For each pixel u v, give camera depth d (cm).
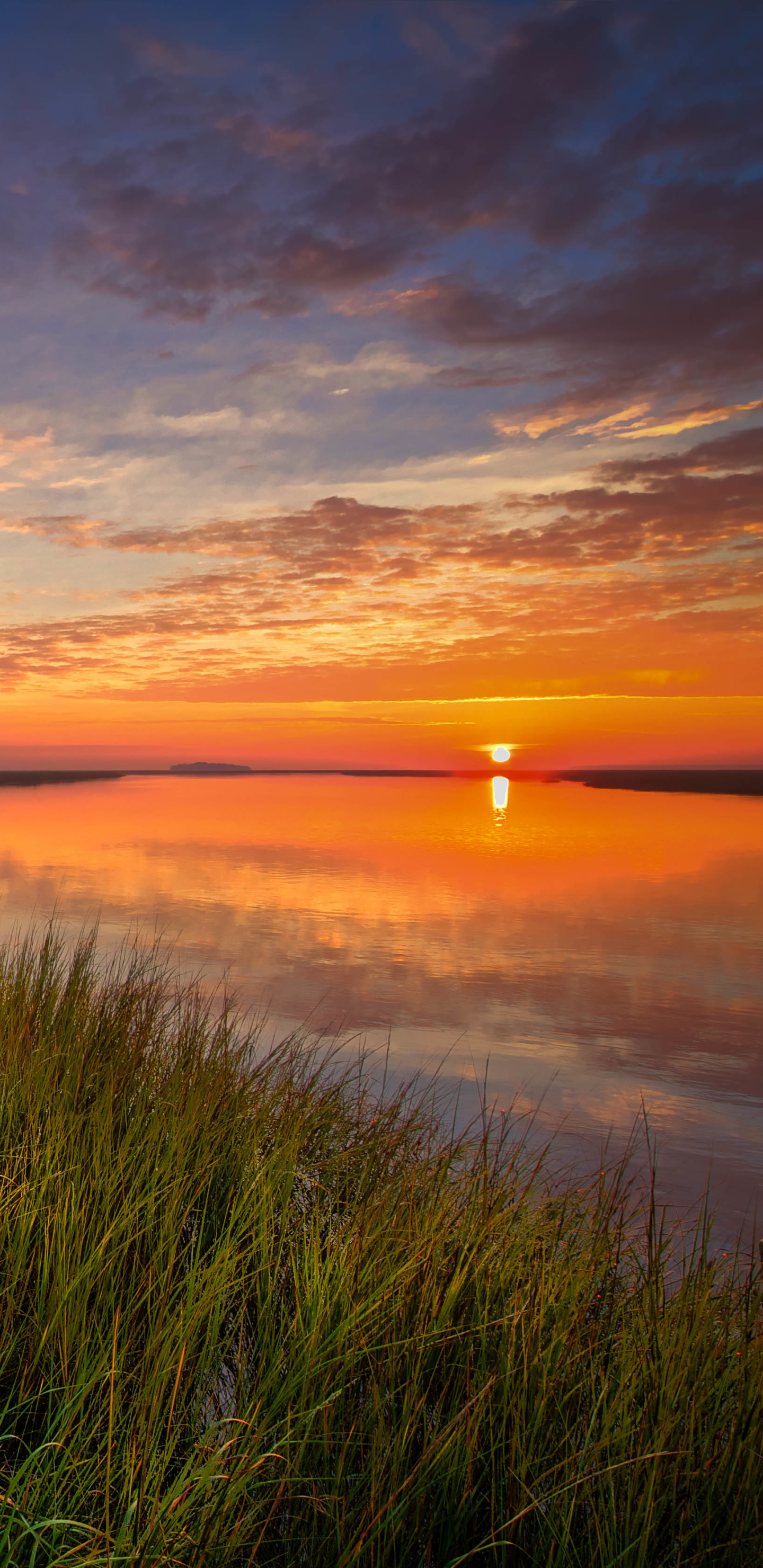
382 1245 274
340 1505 198
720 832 3738
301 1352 227
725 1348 238
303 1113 427
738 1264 328
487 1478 211
